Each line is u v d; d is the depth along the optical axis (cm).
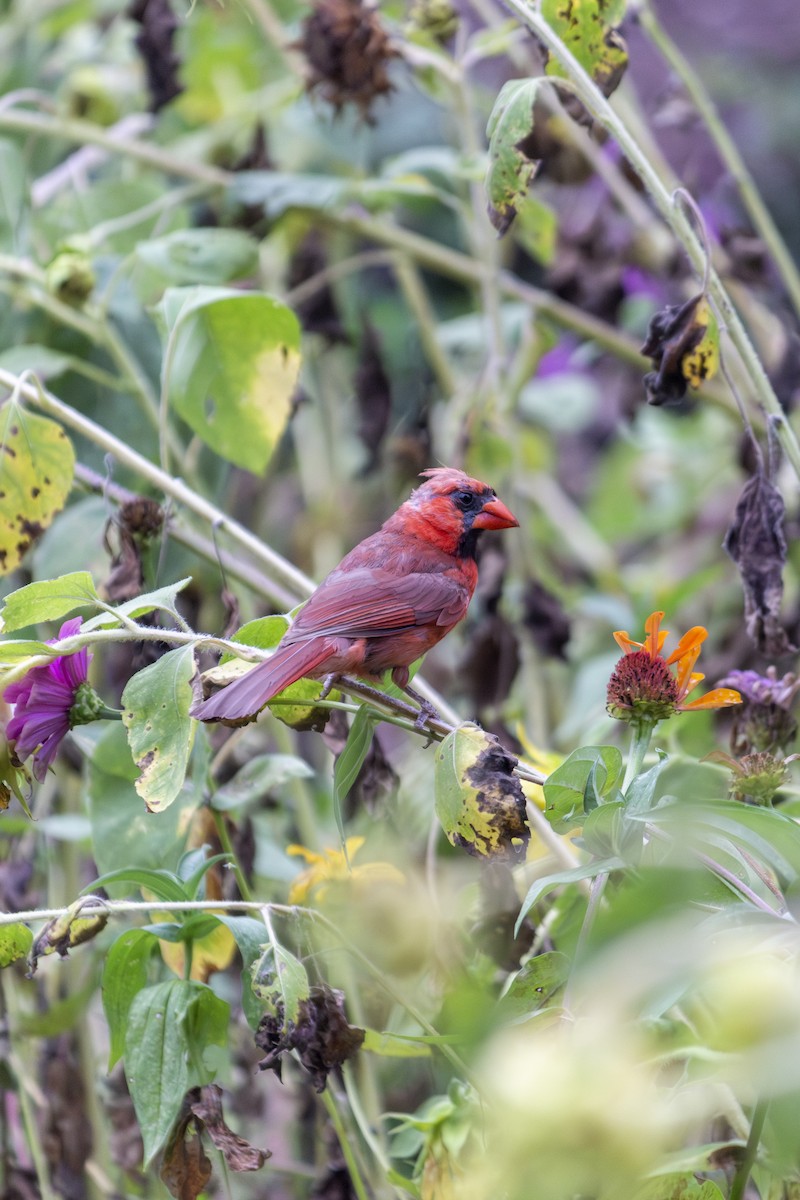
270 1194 800
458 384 1084
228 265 821
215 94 1135
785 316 841
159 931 521
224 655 541
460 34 902
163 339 709
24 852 780
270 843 772
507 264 1130
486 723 809
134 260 809
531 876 628
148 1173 723
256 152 973
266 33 1012
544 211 896
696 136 1075
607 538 1331
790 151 1603
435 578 616
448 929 618
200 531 806
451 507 650
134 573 631
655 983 263
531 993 461
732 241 823
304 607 573
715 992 348
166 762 471
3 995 725
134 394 795
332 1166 636
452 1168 525
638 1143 245
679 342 567
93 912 475
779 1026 257
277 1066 489
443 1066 603
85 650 508
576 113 610
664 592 966
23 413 601
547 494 1177
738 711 583
